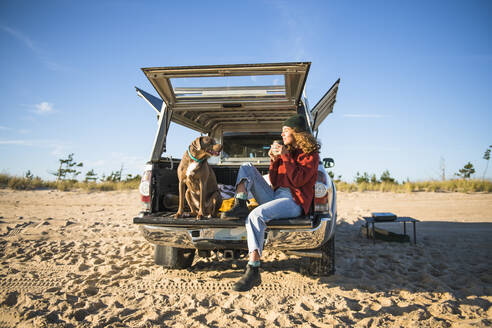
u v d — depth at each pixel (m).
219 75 3.49
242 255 3.35
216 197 3.76
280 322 2.46
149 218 3.16
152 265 4.06
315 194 3.04
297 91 3.76
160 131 3.75
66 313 2.58
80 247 4.95
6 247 4.89
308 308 2.74
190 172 3.30
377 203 11.07
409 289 3.15
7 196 12.27
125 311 2.69
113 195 13.47
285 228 2.94
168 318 2.58
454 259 4.22
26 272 3.75
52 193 13.65
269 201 3.15
